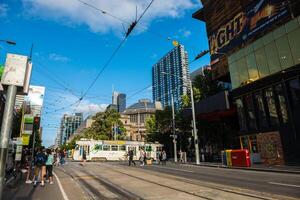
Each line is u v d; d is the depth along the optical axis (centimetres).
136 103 12300
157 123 5544
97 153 4469
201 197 866
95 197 921
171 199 847
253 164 2486
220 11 3741
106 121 6744
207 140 3994
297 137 2186
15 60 388
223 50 3612
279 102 2406
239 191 954
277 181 1239
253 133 2678
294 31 2309
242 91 2866
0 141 350
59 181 1429
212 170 2020
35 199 896
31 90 4559
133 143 4769
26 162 1759
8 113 364
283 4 2664
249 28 3134
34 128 2262
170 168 2300
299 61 2248
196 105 3994
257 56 2725
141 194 958
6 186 1198
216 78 3728
